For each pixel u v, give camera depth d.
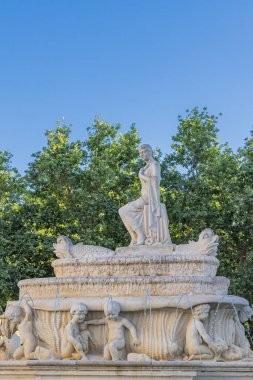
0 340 13.02
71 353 11.73
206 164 26.66
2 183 26.45
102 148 27.16
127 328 11.66
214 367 11.13
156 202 14.99
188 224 25.53
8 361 11.09
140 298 11.86
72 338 11.65
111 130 27.64
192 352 11.64
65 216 25.55
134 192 25.48
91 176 25.41
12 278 23.45
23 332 12.39
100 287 12.35
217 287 12.68
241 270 24.47
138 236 14.83
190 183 25.38
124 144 27.17
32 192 26.62
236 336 12.64
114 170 27.03
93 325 11.90
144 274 13.06
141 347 11.66
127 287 12.23
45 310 12.28
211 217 25.12
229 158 26.44
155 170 15.20
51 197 25.61
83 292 12.45
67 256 14.26
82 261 13.49
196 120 27.03
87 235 24.48
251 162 25.52
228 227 25.45
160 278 12.23
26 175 26.44
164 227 14.88
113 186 25.72
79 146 27.23
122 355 11.56
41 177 26.23
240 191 25.44
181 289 12.20
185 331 11.87
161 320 11.83
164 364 10.17
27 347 12.28
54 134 27.03
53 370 10.56
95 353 11.87
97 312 11.96
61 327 12.19
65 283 12.59
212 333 12.08
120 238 25.56
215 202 25.70
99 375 10.38
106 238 24.94
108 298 11.84
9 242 24.22
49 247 24.16
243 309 12.87
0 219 24.75
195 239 25.19
